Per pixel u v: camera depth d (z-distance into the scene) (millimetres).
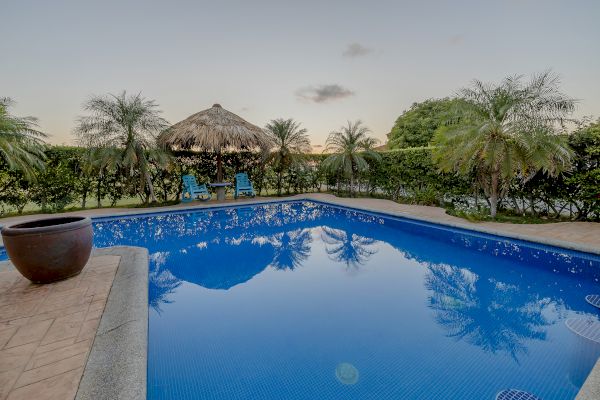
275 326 2896
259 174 12680
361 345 2559
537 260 4922
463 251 5496
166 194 10625
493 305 3375
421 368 2238
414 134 26578
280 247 6023
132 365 1888
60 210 8641
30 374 1809
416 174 9594
